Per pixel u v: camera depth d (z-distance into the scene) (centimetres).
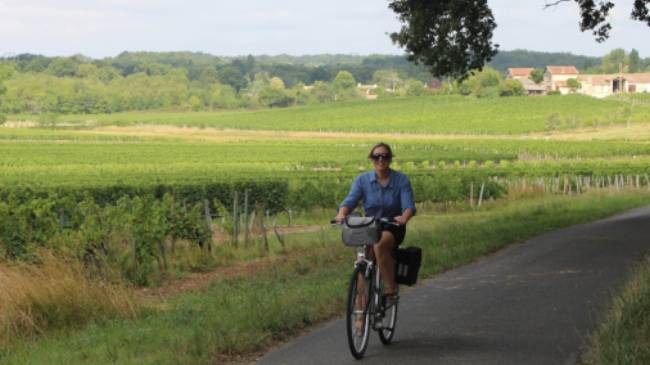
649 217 2959
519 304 1114
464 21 2566
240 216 2641
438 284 1325
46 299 1043
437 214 4041
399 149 11731
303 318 1012
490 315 1039
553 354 823
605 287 1243
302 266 1681
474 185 4700
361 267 826
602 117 16975
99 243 1574
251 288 1334
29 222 1775
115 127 19688
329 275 1452
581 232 2325
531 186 5347
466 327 967
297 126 19062
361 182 880
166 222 1881
